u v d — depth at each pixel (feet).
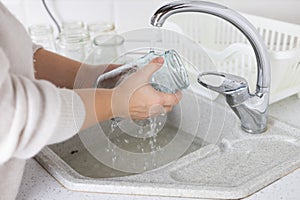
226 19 2.54
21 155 1.79
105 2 4.49
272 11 4.13
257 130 2.92
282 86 3.31
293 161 2.51
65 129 1.92
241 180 2.47
